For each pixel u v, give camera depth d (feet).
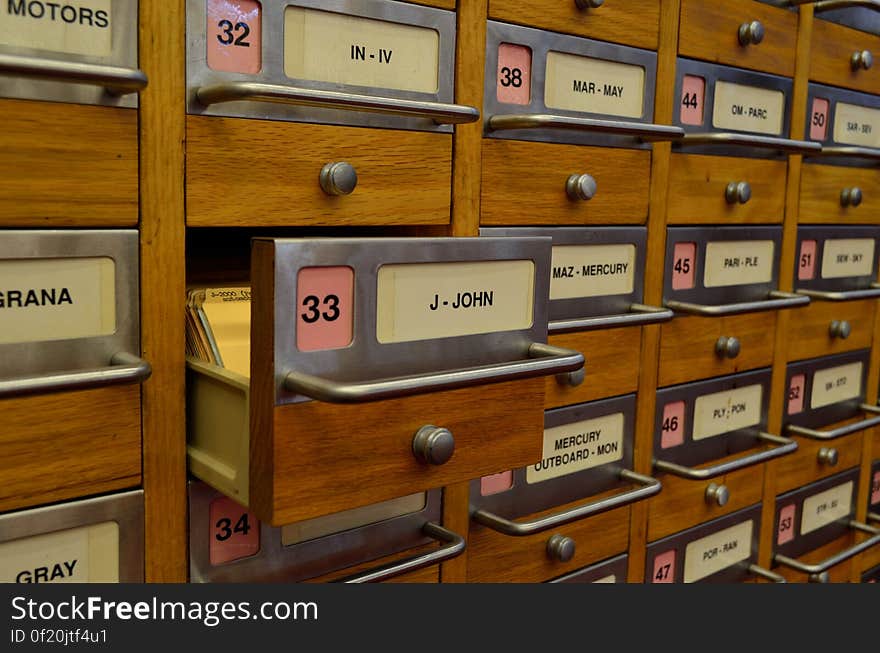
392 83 2.35
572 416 3.04
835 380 4.28
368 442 1.91
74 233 1.88
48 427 1.90
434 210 2.48
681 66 3.17
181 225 2.03
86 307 1.93
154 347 2.03
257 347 1.81
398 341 1.98
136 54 1.92
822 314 4.10
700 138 3.17
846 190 4.04
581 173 2.88
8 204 1.78
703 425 3.56
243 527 2.24
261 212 2.13
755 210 3.59
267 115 2.12
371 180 2.32
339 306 1.86
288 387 1.78
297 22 2.15
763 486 3.96
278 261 1.74
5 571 1.88
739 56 3.39
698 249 3.37
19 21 1.76
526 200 2.73
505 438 2.17
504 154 2.66
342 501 1.88
